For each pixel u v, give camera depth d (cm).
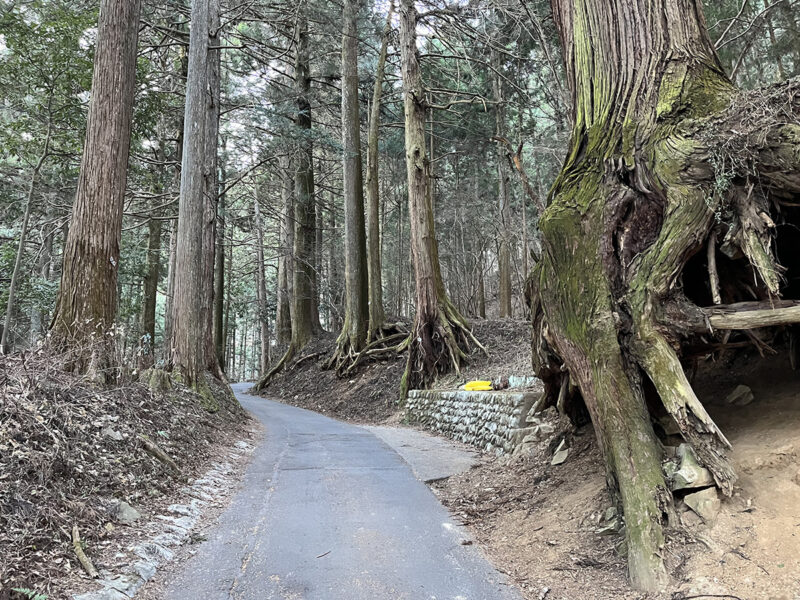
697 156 411
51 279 1652
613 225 452
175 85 1838
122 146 764
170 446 664
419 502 591
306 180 2445
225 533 476
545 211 506
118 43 777
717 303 400
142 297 2327
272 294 3712
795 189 379
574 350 450
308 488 644
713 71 475
